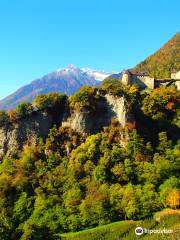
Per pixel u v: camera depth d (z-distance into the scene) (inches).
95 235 6619.1
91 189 7554.1
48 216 7214.6
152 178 7701.8
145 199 7204.7
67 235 6899.6
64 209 7303.2
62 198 7564.0
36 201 7509.8
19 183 7824.8
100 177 7706.7
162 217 6850.4
